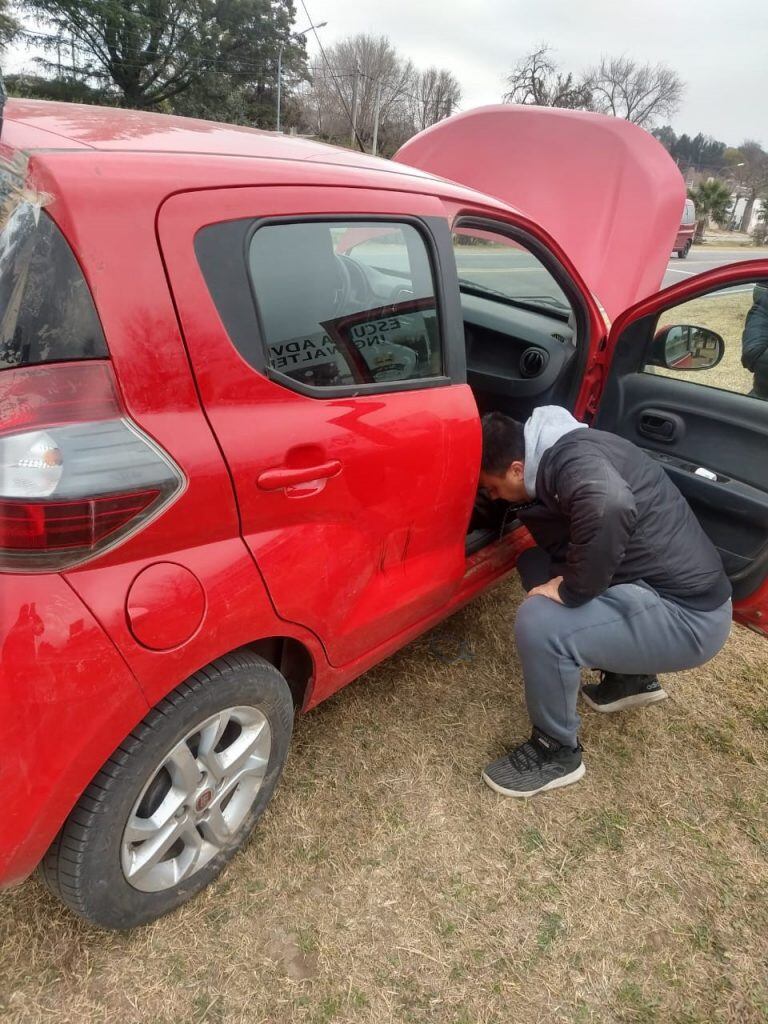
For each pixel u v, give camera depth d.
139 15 31.19
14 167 1.20
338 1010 1.51
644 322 2.52
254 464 1.37
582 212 4.01
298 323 1.51
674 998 1.64
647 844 2.02
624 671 2.09
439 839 1.93
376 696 2.42
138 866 1.46
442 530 2.06
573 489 1.82
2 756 1.12
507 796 2.09
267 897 1.71
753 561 2.22
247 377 1.38
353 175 1.69
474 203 2.09
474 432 2.01
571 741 2.09
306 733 2.21
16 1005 1.43
